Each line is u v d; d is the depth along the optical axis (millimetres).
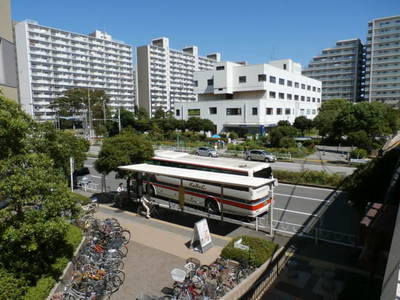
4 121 6801
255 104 54344
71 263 9195
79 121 79438
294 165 31109
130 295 8062
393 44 100000
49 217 7258
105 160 16469
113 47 107500
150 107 114625
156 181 17500
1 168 6645
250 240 10289
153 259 10148
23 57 85750
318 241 11578
